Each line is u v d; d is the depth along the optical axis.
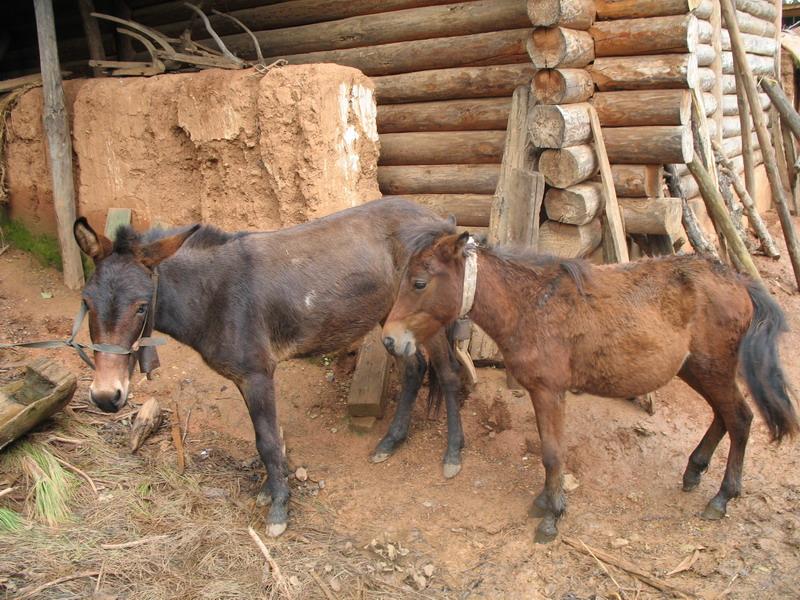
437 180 6.07
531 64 5.51
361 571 3.64
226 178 5.79
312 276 4.09
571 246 5.30
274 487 4.00
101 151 6.35
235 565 3.60
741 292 3.71
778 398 3.58
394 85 6.14
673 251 5.44
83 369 5.48
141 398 5.18
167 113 5.96
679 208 5.45
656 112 5.18
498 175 5.75
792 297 6.73
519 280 3.70
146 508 4.00
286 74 5.31
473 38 5.73
